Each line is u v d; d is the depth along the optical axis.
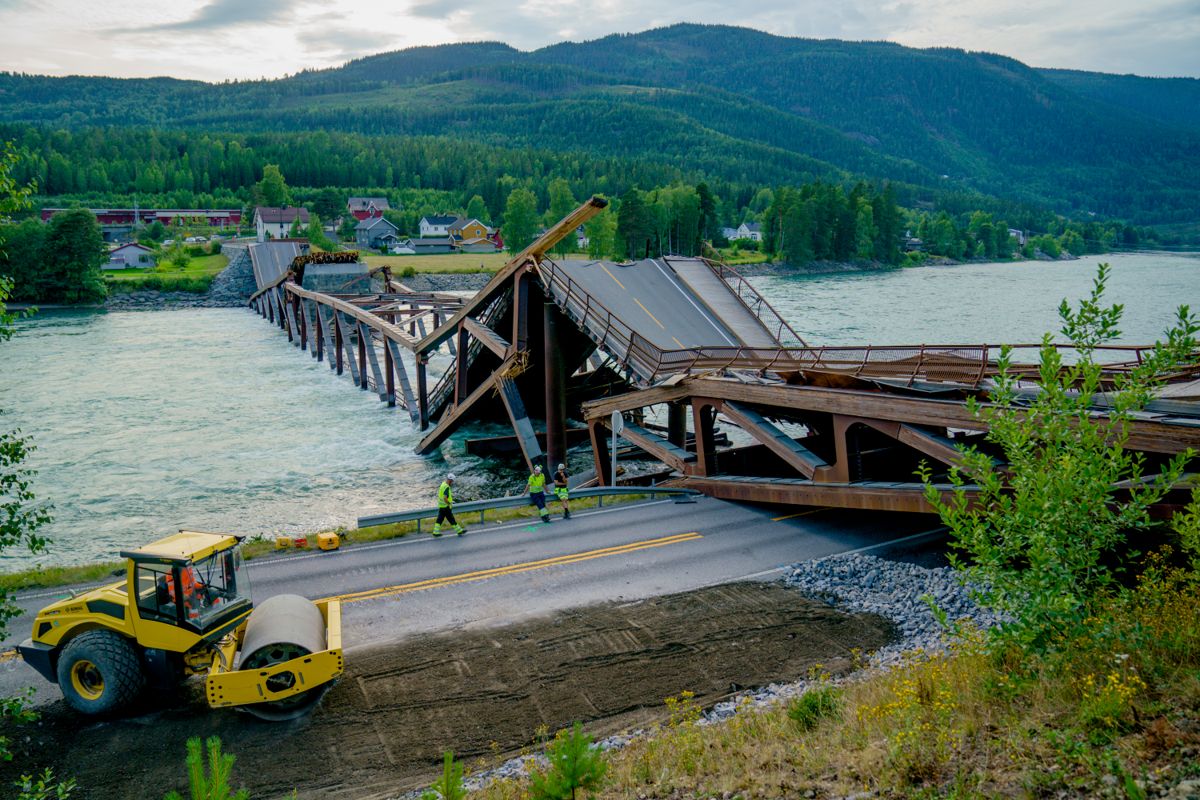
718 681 15.34
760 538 23.41
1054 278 159.12
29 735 13.96
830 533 23.59
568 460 42.03
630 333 34.47
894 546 22.34
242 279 133.25
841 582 20.00
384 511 34.22
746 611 18.36
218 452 43.94
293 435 47.81
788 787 9.97
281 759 13.26
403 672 15.81
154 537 31.62
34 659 14.61
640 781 11.07
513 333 40.03
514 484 38.25
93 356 77.19
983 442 23.36
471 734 13.83
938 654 13.54
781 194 191.25
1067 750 9.12
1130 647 10.79
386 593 19.55
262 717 14.31
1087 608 11.09
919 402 21.31
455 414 42.16
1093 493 10.40
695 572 20.83
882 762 9.91
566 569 21.08
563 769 8.35
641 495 28.14
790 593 19.39
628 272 40.59
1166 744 8.80
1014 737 9.72
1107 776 8.48
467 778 12.41
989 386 20.97
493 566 21.30
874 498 22.47
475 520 25.62
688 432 45.06
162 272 141.00
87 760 13.29
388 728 14.05
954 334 79.19
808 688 14.37
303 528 32.19
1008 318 92.69
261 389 61.59
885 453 27.36
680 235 181.75
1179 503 16.88
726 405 27.84
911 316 95.06
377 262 170.62
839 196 192.25
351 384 63.75
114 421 51.06
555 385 39.47
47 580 20.64
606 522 25.19
